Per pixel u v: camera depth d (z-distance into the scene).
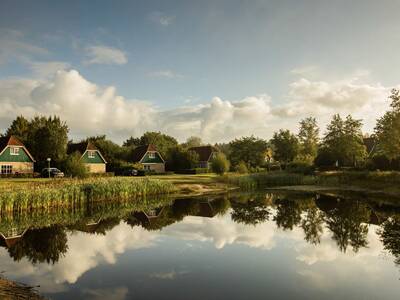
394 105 38.09
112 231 19.61
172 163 71.44
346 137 53.84
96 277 11.57
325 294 10.15
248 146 71.44
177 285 10.77
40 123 66.94
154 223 22.11
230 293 10.13
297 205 30.06
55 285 10.77
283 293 10.18
